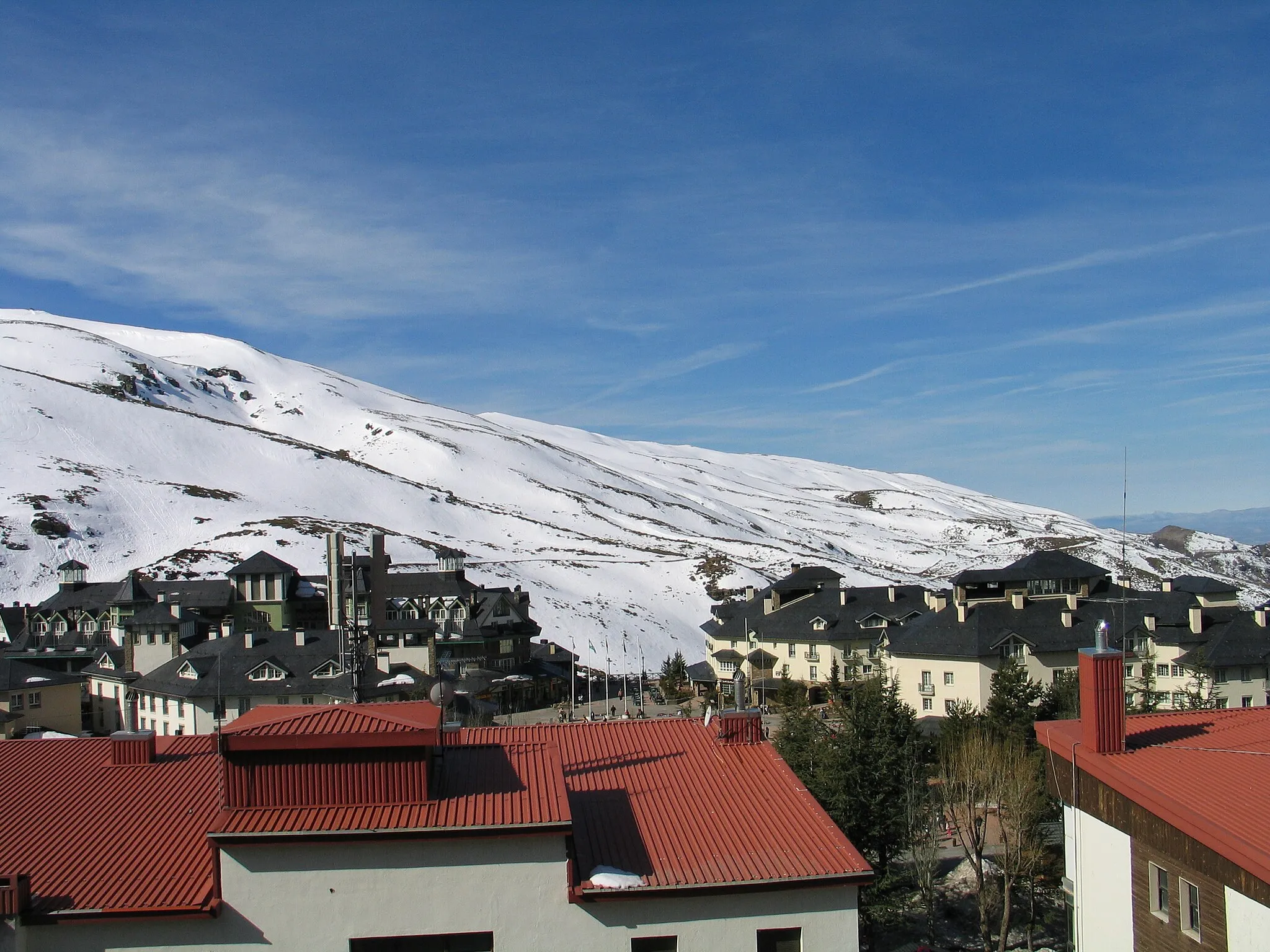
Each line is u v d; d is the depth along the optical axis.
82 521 175.75
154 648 96.25
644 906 21.52
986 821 48.09
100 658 99.81
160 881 21.59
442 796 22.17
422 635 97.12
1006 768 46.53
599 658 135.50
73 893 21.08
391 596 113.12
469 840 21.08
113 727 93.38
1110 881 25.42
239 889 20.72
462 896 21.03
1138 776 24.33
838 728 68.62
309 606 129.25
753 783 26.75
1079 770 26.88
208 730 81.06
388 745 21.59
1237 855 20.03
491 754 25.25
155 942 20.61
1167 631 86.69
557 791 22.41
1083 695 26.84
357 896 20.86
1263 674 82.25
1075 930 27.11
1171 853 22.72
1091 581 102.69
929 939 44.00
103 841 23.34
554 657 121.81
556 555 196.88
